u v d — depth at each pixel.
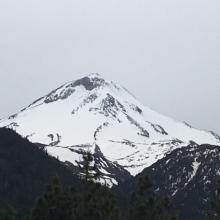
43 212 148.12
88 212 150.00
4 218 146.12
